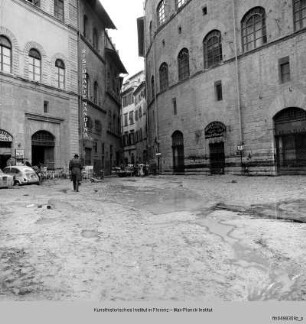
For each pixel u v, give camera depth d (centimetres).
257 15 1819
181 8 2439
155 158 2912
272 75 1716
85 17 2912
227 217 654
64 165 2395
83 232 558
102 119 3288
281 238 477
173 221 637
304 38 1555
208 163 2166
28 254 436
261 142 1777
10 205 905
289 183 1288
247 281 334
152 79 3111
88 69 2867
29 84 2123
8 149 1988
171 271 365
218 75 2073
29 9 2155
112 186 1659
